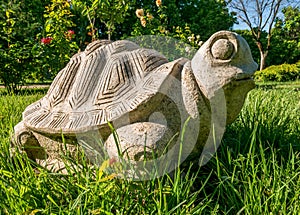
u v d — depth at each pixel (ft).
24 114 6.08
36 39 23.80
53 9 19.15
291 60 73.82
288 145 6.05
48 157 5.91
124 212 3.96
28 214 3.81
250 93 12.30
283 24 70.23
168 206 4.06
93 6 14.58
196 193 4.21
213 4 55.01
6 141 6.23
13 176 4.55
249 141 6.10
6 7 24.71
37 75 21.63
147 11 17.60
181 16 54.13
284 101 9.23
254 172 4.72
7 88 20.81
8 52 20.22
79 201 3.84
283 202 4.28
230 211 4.41
